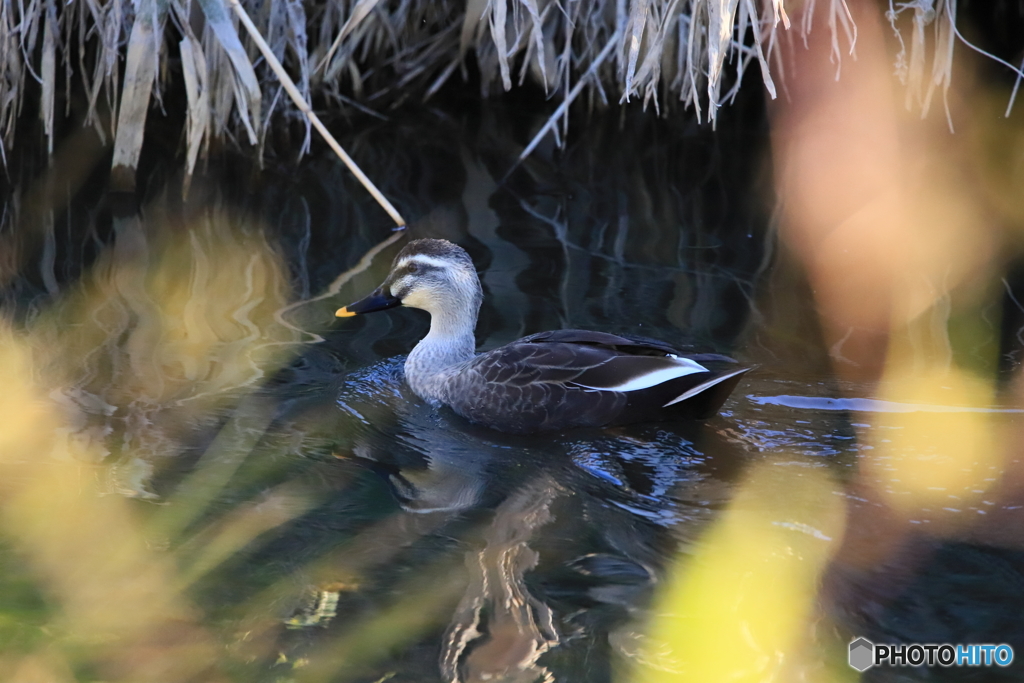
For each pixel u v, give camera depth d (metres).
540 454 9.77
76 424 9.59
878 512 8.55
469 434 10.26
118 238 14.10
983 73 18.67
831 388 10.60
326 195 15.79
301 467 9.16
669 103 18.59
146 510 8.30
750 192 16.05
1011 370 10.92
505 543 8.10
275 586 7.44
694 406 10.07
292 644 6.84
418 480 9.16
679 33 17.03
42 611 7.10
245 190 15.83
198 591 7.36
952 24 14.70
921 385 10.62
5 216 14.57
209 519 8.25
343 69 18.72
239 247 14.00
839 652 6.86
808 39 17.81
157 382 10.48
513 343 10.70
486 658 6.72
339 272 13.33
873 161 16.97
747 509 8.66
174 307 12.27
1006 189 15.77
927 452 9.46
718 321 11.99
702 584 7.57
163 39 17.02
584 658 6.77
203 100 14.95
